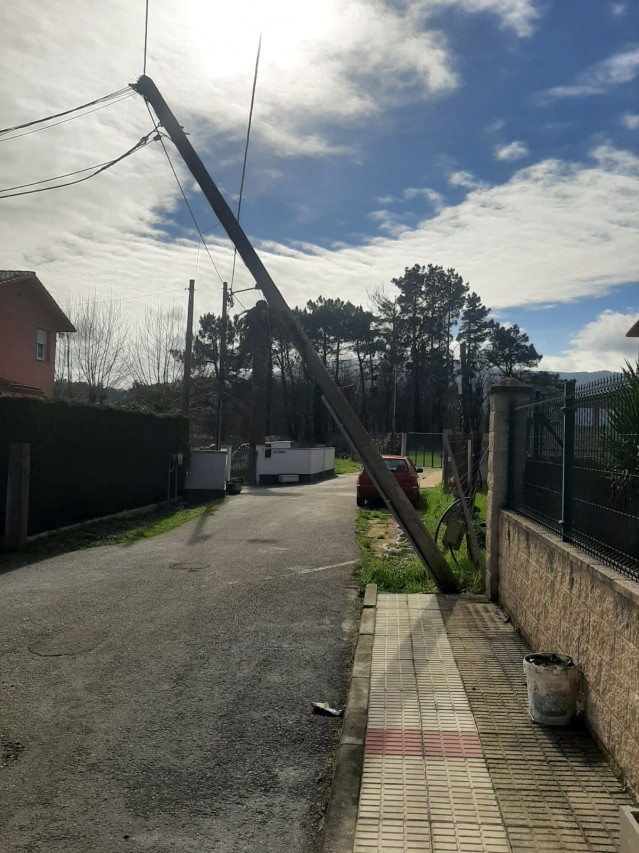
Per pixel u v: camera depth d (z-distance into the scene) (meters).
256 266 9.58
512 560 7.23
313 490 25.75
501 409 8.10
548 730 4.56
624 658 3.87
